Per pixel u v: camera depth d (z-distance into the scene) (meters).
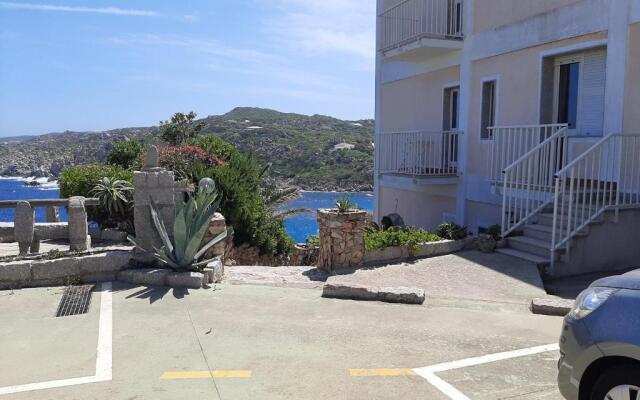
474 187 12.23
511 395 3.99
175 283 7.00
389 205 16.23
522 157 9.21
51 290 6.76
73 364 4.53
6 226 10.53
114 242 11.20
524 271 8.05
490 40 11.57
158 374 4.33
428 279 7.68
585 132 9.71
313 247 13.85
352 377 4.29
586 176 8.90
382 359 4.68
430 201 14.24
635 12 8.41
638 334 2.98
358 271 8.08
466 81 12.37
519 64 10.86
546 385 4.17
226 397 3.93
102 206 11.57
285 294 6.81
